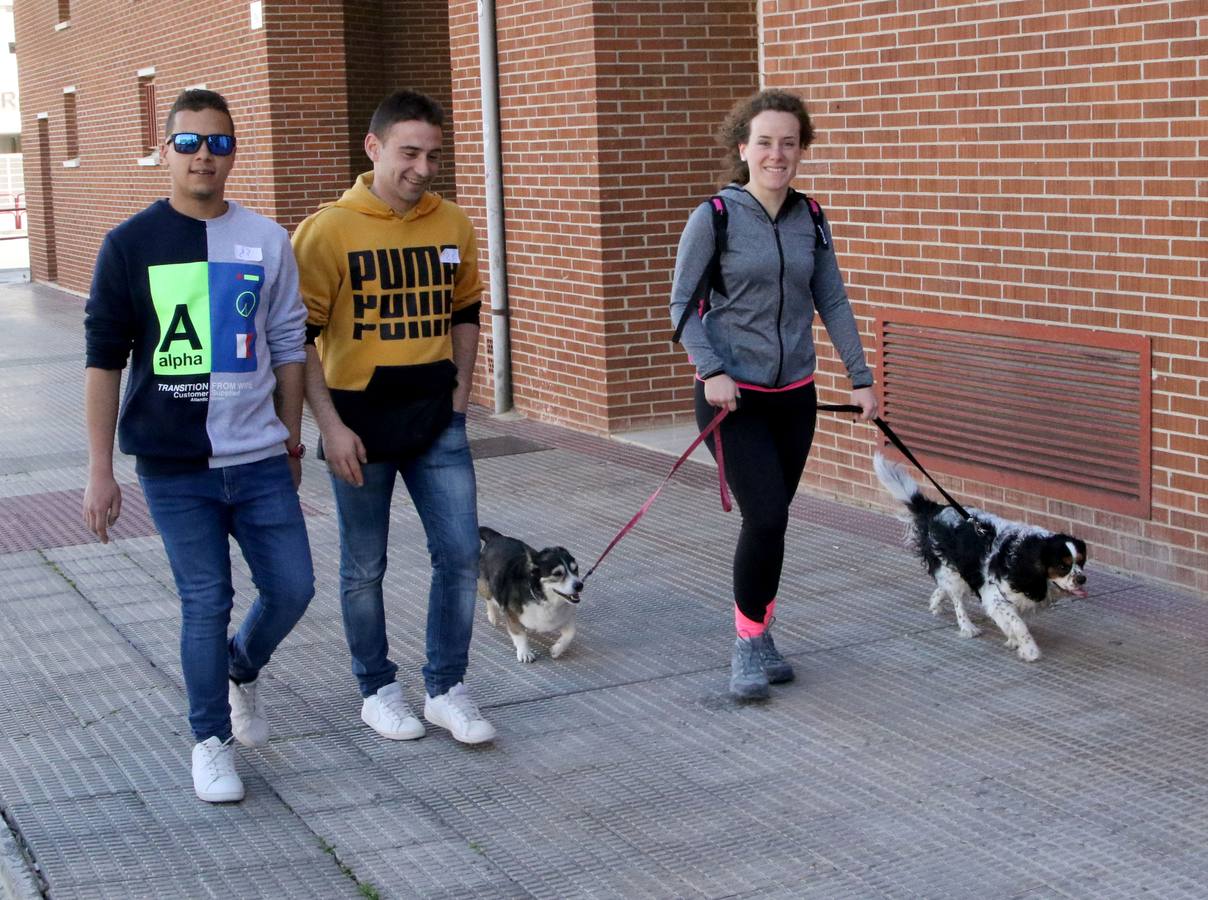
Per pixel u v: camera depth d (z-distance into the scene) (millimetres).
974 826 4465
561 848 4441
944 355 7762
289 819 4711
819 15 8273
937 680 5727
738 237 5227
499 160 11703
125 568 7926
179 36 18641
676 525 8266
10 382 15180
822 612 6598
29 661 6398
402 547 8047
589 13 10328
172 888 4277
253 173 16422
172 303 4488
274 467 4727
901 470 6410
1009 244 7281
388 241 4863
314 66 15867
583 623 6613
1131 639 6078
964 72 7391
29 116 27781
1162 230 6504
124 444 4617
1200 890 4031
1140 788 4688
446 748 5246
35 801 4895
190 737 5445
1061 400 7133
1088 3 6699
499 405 11984
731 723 5383
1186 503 6578
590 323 10844
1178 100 6352
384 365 4902
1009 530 5918
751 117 5230
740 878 4203
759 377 5332
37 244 28281
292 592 4789
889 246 8016
